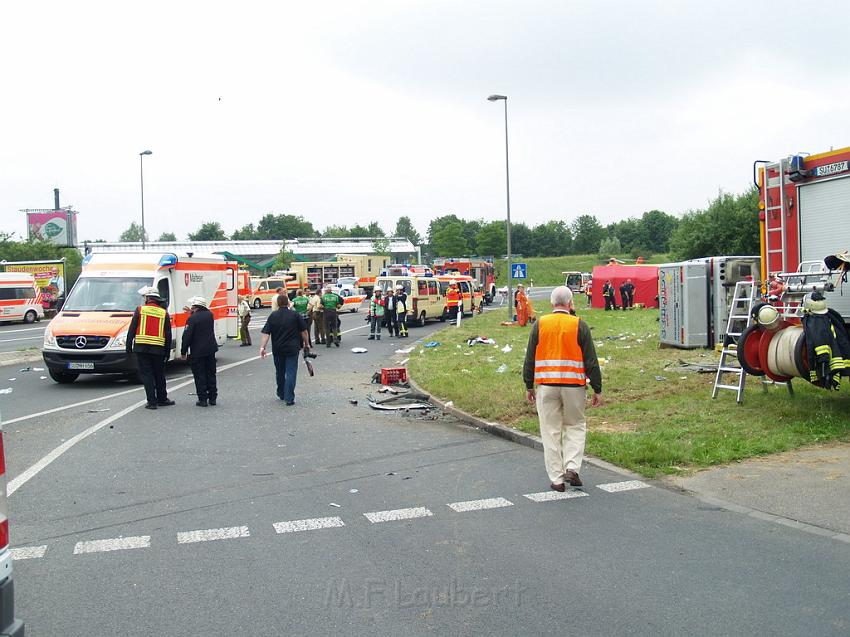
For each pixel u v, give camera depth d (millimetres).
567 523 6320
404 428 10828
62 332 15758
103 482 7891
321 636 4320
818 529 5996
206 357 12773
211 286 20297
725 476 7527
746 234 52281
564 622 4441
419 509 6785
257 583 5129
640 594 4824
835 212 9852
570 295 7527
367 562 5496
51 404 13305
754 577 5066
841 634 4227
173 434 10453
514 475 7988
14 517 6703
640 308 43406
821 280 9586
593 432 9461
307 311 24844
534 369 7516
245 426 11047
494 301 65938
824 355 9031
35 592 5020
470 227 149875
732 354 11344
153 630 4430
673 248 57656
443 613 4598
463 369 16422
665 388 12695
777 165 10594
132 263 17641
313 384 15570
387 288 34188
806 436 8852
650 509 6660
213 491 7520
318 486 7672
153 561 5582
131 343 12594
